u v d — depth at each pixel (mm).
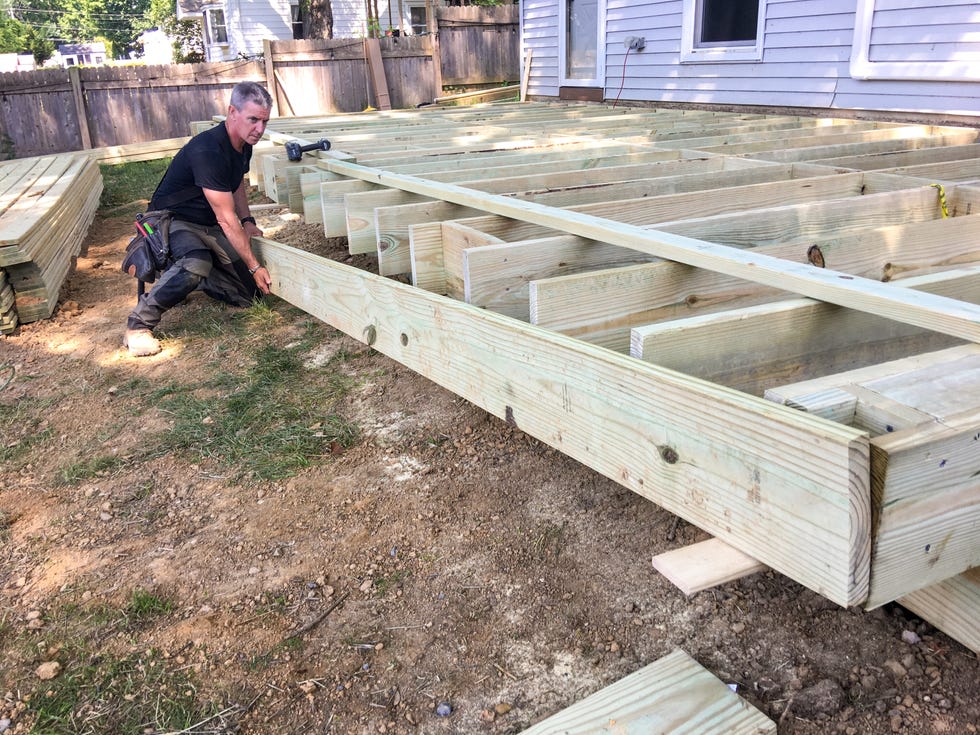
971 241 2770
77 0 56625
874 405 1428
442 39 15008
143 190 8664
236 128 3740
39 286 4355
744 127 6227
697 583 1546
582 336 2240
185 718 1754
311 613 2078
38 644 1986
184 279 3852
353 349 3840
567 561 2232
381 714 1757
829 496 1305
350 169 4391
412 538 2377
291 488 2689
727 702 1669
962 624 1731
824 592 1365
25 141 11727
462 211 3453
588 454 1954
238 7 21984
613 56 9414
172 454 2951
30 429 3195
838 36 6633
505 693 1797
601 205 3035
